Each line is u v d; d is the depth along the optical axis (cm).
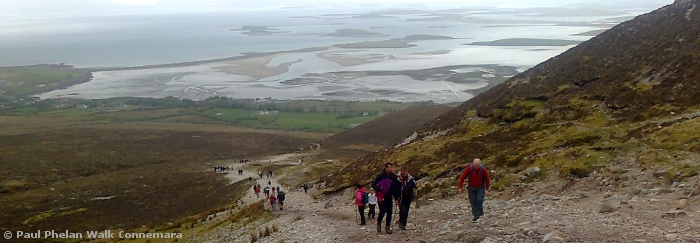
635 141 2020
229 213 3688
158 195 6075
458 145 3388
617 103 2945
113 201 5684
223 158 9731
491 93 4753
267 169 8025
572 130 2700
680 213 1180
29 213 5122
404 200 1502
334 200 3250
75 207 5378
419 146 3850
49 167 7756
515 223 1332
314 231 1903
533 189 1895
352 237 1578
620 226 1154
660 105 2605
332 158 9012
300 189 4388
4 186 6419
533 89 4125
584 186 1748
